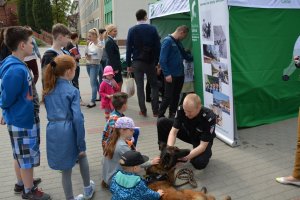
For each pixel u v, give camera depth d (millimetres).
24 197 3576
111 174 3568
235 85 5430
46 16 43656
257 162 4410
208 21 5215
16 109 3121
